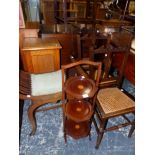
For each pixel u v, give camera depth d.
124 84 2.62
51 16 3.62
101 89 1.71
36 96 1.46
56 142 1.71
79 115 1.43
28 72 1.60
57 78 1.55
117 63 2.41
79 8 4.02
